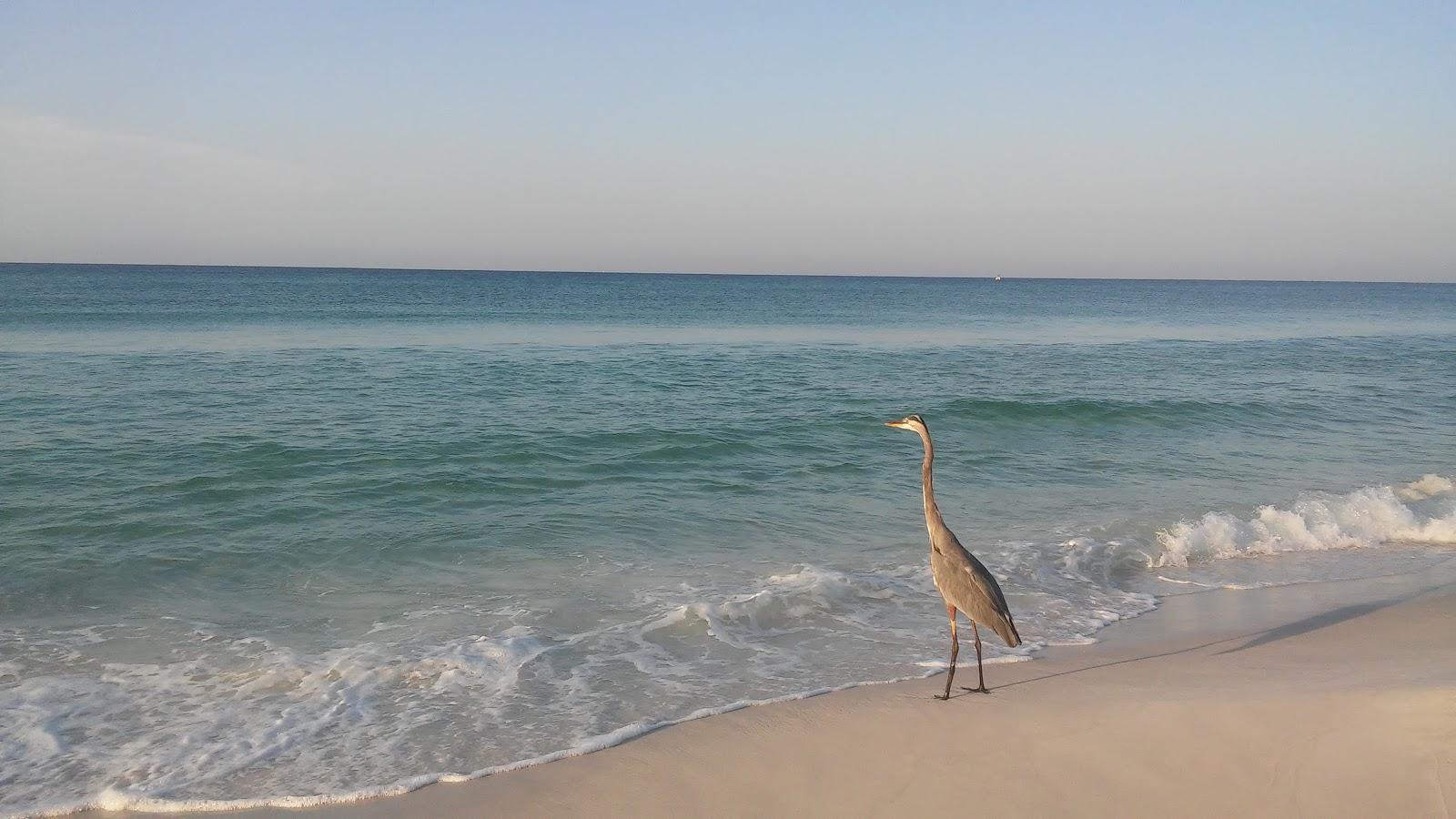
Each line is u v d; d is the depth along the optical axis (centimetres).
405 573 1027
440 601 944
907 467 1622
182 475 1395
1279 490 1527
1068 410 2167
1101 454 1798
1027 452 1795
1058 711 668
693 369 2850
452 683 741
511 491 1384
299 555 1077
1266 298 14212
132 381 2284
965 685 744
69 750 623
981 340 4694
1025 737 623
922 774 578
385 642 830
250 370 2550
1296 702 650
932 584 1034
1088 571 1107
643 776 586
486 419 1897
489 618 895
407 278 18275
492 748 631
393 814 543
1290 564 1165
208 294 7856
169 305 6047
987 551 1156
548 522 1232
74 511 1210
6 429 1677
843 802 548
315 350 3162
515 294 10050
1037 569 1100
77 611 896
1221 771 559
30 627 851
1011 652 836
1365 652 813
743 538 1193
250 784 579
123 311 5291
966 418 2092
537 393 2275
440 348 3412
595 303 8206
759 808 543
